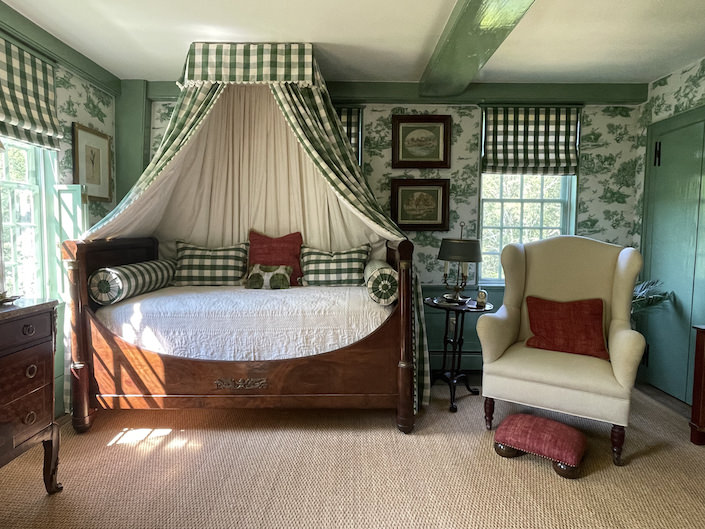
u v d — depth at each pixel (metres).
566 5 2.28
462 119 3.66
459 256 2.92
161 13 2.38
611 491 1.98
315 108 2.86
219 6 2.31
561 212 3.86
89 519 1.77
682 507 1.87
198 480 2.04
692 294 3.02
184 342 2.49
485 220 3.86
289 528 1.72
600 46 2.81
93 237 2.60
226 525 1.74
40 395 1.84
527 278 2.88
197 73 2.72
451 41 2.46
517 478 2.08
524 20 2.45
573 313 2.60
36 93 2.56
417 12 2.36
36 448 2.33
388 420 2.71
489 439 2.47
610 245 2.74
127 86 3.45
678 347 3.14
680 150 3.17
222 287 3.10
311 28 2.56
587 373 2.24
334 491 1.96
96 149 3.20
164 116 3.61
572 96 3.53
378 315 2.52
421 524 1.75
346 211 3.37
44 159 2.77
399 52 2.92
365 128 3.67
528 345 2.63
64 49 2.76
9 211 2.56
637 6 2.29
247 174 3.40
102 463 2.19
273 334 2.50
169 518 1.78
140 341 2.49
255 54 2.74
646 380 3.48
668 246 3.27
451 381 2.91
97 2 2.27
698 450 2.36
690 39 2.69
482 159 3.68
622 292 2.54
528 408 2.89
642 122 3.59
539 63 3.11
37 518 1.77
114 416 2.74
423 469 2.15
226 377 2.49
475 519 1.78
